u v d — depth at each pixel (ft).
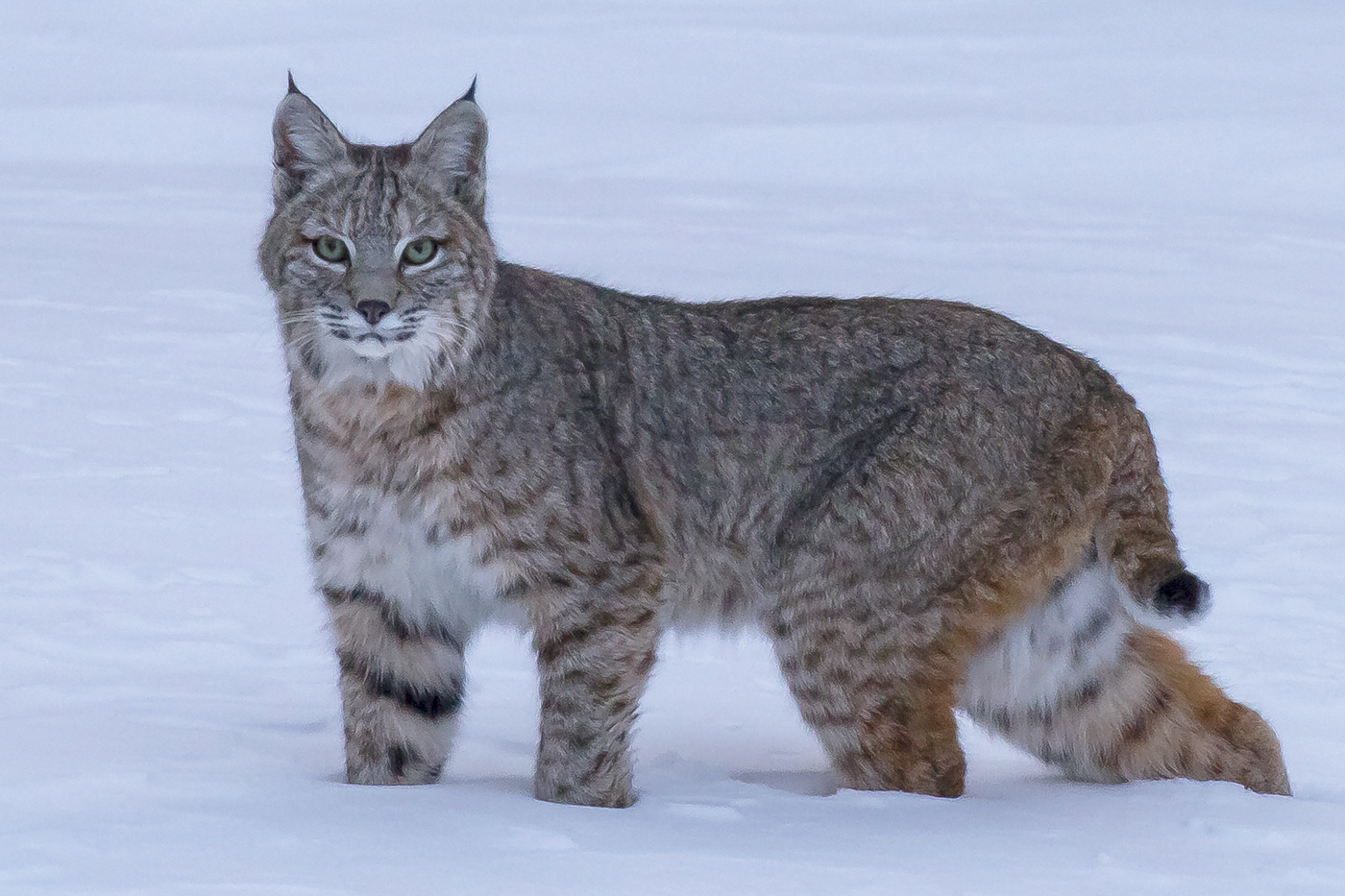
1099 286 139.85
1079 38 459.32
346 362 39.68
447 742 43.06
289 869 31.22
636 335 43.06
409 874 31.22
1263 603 63.05
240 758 40.88
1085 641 43.27
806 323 43.86
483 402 40.01
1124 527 42.19
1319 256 162.09
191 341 106.32
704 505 43.06
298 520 69.82
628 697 40.45
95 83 418.92
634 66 437.17
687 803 38.27
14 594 57.77
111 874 30.63
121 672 49.98
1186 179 239.50
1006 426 42.09
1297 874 33.22
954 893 31.55
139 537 66.03
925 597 41.65
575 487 40.37
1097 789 41.98
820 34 484.33
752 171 248.73
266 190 203.10
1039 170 249.75
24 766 37.65
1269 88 350.84
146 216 174.40
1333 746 47.16
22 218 167.32
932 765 41.52
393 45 499.10
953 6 548.31
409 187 40.11
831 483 42.37
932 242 163.63
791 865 33.01
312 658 52.70
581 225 172.14
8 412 85.40
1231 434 90.84
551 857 32.81
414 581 41.29
